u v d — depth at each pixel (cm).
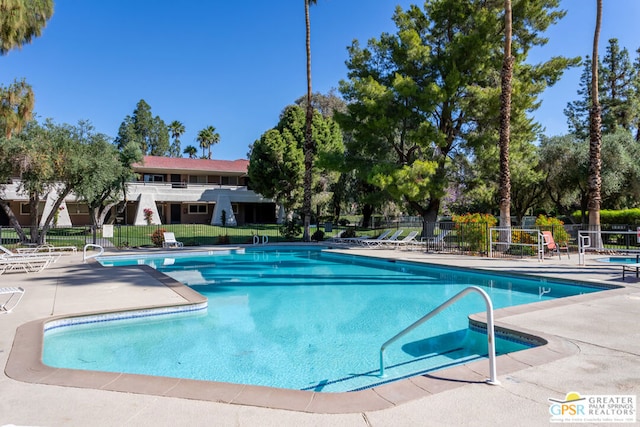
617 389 353
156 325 724
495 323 579
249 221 4206
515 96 1825
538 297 953
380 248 1983
